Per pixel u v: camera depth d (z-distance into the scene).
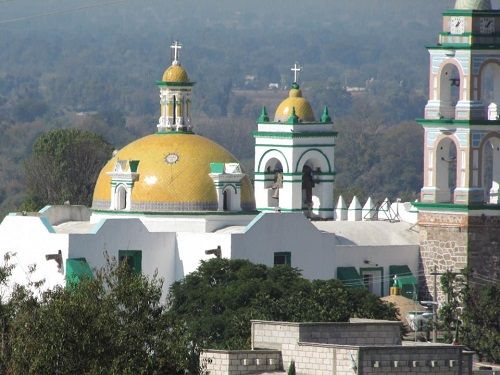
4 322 134.75
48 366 130.62
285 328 137.38
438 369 133.25
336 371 132.88
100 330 131.75
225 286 184.75
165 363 132.25
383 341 138.50
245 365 135.75
